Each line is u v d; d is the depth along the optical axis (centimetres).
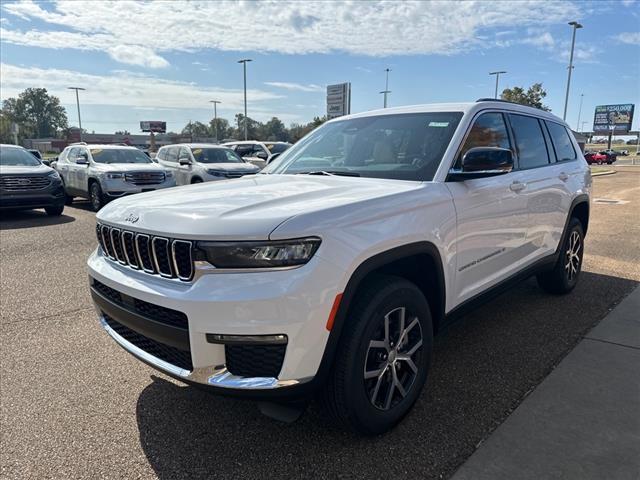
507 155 299
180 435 270
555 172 444
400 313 263
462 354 365
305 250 217
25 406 301
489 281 352
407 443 259
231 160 1473
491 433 266
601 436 263
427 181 299
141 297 240
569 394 307
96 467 244
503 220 355
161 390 319
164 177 1275
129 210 268
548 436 263
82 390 320
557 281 487
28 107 12600
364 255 235
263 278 214
